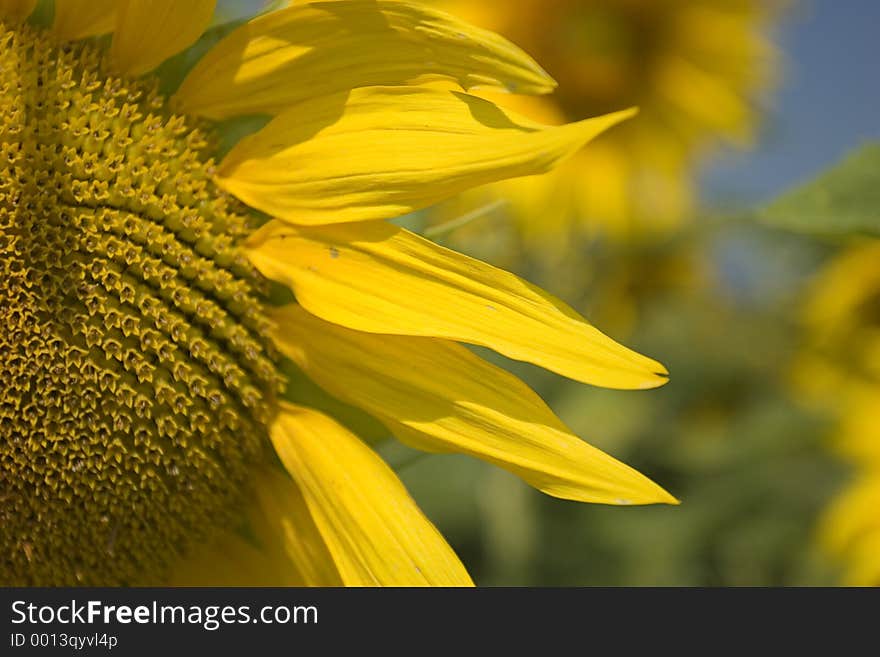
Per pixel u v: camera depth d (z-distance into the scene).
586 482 0.42
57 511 0.44
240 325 0.44
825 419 0.76
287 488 0.46
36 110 0.43
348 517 0.44
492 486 0.71
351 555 0.44
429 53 0.43
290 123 0.43
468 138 0.42
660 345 0.87
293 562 0.46
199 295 0.44
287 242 0.44
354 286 0.43
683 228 0.78
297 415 0.45
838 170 0.44
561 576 0.79
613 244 0.78
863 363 0.75
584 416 0.75
